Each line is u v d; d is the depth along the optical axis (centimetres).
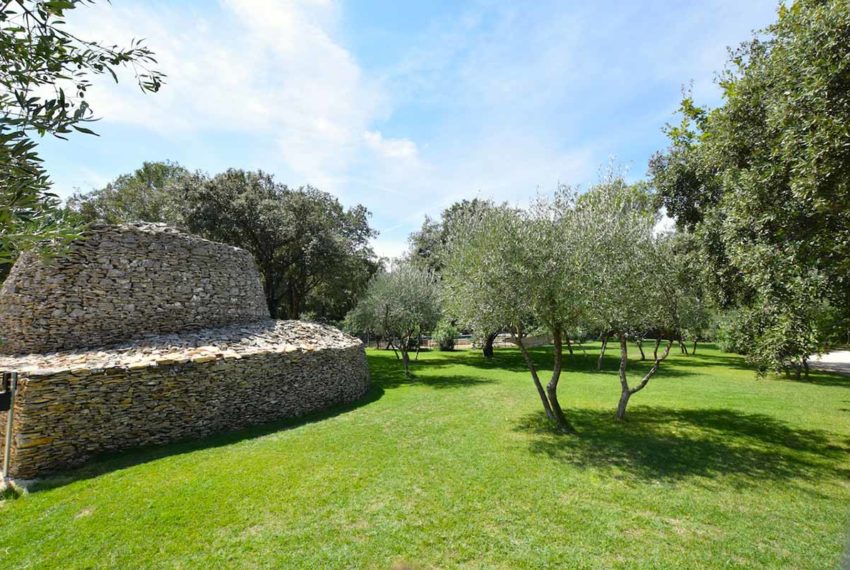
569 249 770
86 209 2700
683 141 1299
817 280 505
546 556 416
